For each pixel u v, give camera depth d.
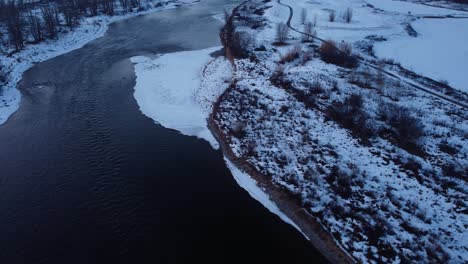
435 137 28.41
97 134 29.94
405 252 18.42
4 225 20.72
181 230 20.50
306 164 25.55
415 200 21.61
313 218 21.17
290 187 23.62
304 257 18.91
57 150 27.64
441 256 18.00
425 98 35.59
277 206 22.58
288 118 31.33
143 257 18.75
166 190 23.69
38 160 26.41
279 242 19.83
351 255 18.84
